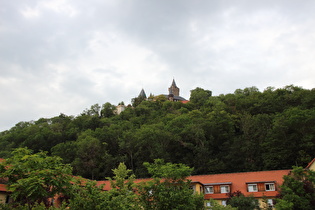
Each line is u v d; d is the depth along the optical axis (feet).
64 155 246.27
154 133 246.47
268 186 146.10
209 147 248.32
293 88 350.23
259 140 224.74
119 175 119.44
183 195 74.13
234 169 223.92
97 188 64.28
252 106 315.17
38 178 49.39
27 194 48.37
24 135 331.16
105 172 232.94
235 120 285.64
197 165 226.79
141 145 247.50
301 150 191.52
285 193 120.78
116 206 62.28
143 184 77.41
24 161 54.85
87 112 529.86
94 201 60.39
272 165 199.52
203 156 227.20
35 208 63.57
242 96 399.65
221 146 247.70
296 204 113.09
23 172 52.65
